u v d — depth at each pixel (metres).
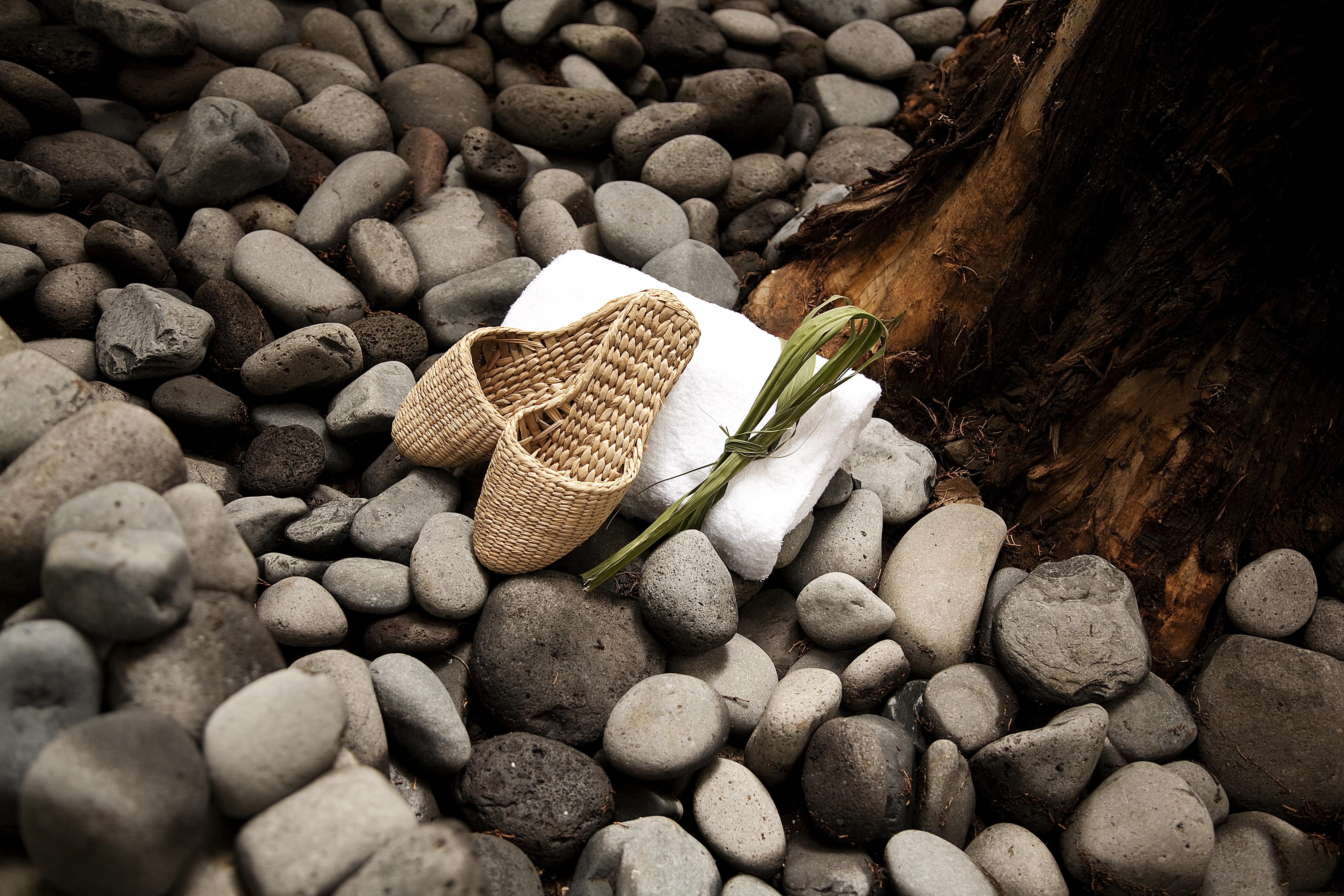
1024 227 1.54
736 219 1.84
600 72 1.91
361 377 1.55
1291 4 1.36
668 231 1.74
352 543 1.45
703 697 1.37
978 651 1.49
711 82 1.89
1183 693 1.51
